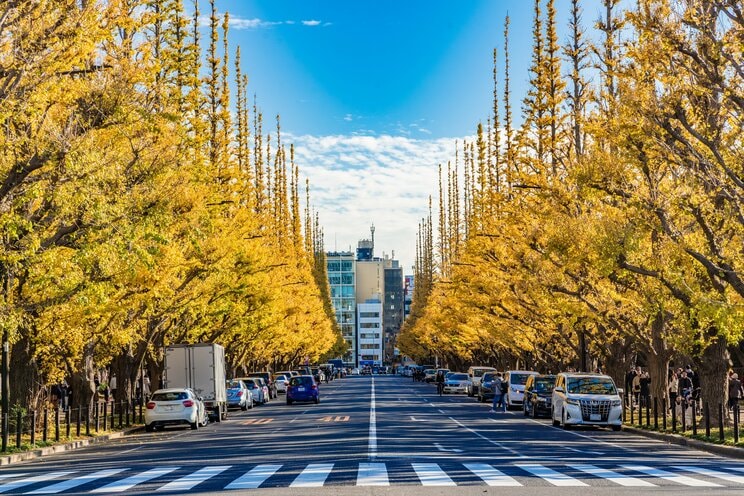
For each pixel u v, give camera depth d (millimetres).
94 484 15195
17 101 19172
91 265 22844
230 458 19719
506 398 44406
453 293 69812
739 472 16688
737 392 31953
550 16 40156
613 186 24641
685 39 21297
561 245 28078
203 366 39031
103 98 21641
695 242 24438
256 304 51281
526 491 13094
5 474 18484
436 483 14094
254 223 47031
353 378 143125
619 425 31531
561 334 44000
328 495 12539
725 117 22062
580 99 35625
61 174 20531
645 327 33281
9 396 28109
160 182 24312
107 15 21344
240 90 60656
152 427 33781
